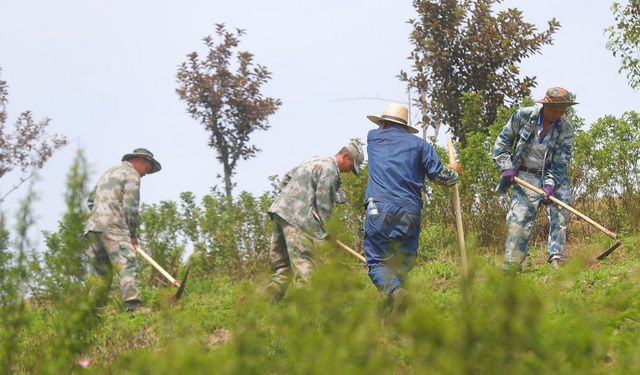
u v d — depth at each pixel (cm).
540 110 1870
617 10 2466
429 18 3003
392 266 709
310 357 641
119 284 1955
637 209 2359
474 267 648
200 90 3080
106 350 1351
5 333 983
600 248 2144
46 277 944
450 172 1584
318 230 1727
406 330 602
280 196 1752
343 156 1769
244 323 715
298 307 664
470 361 596
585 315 662
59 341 935
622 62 2450
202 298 2103
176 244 2642
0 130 3397
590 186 2412
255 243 2628
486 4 2994
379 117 1620
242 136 3117
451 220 2455
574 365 620
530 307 606
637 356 720
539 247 2353
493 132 2459
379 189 1555
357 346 629
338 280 659
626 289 1145
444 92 2984
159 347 1299
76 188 958
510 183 1884
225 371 699
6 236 941
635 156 2377
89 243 985
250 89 3100
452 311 634
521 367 603
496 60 2948
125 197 2008
